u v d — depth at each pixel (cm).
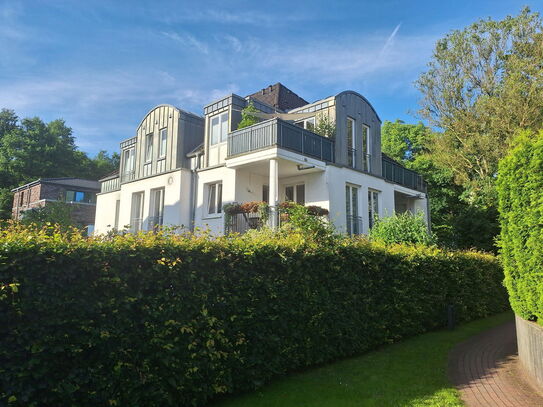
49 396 377
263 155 1413
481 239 2138
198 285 502
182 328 470
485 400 525
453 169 2611
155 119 2027
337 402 514
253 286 569
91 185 3678
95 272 416
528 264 620
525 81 2236
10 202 4056
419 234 1295
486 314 1266
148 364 445
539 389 566
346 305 730
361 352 773
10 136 4356
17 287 363
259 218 1388
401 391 557
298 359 634
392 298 856
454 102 2564
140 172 2061
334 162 1638
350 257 757
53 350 378
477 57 2470
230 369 523
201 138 1956
